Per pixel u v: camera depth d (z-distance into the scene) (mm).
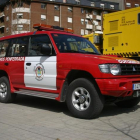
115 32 11555
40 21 48969
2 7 52750
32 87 6219
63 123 4832
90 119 5125
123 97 5121
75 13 53625
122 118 5250
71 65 5223
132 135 4066
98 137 3969
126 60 5238
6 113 5805
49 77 5676
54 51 5719
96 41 12586
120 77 4875
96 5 56938
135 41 10648
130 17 10883
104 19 12141
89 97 4965
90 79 5059
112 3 59656
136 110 6145
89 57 5105
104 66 4742
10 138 3984
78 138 3932
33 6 48031
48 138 3951
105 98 5246
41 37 6191
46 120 5090
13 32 31188
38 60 6004
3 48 7430
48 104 7004
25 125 4730
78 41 6438
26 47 6523
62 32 6414
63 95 5469
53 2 50219
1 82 7223
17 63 6613
